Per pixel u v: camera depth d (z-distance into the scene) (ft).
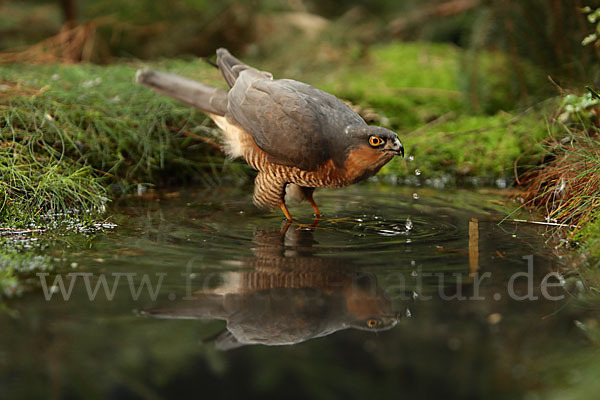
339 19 65.67
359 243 26.73
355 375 16.19
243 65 34.06
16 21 58.08
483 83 47.39
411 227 29.27
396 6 64.69
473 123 44.57
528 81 46.32
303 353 17.43
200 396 15.46
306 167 30.04
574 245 26.40
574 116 35.06
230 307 20.03
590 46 40.16
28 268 23.13
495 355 17.12
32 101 38.11
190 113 41.98
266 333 18.51
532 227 29.14
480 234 28.07
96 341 17.75
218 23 61.26
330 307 20.12
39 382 15.83
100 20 56.44
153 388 15.79
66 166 34.55
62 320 18.92
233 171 41.29
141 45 59.98
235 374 16.42
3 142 33.88
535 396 15.28
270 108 30.42
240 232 28.50
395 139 28.27
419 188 38.27
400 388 15.74
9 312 19.38
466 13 55.26
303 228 29.25
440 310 19.88
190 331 18.52
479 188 37.93
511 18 45.29
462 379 15.97
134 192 37.09
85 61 53.42
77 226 29.04
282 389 15.85
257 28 62.75
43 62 49.90
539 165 36.73
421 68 55.57
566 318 19.30
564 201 30.63
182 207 33.37
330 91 49.62
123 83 44.04
